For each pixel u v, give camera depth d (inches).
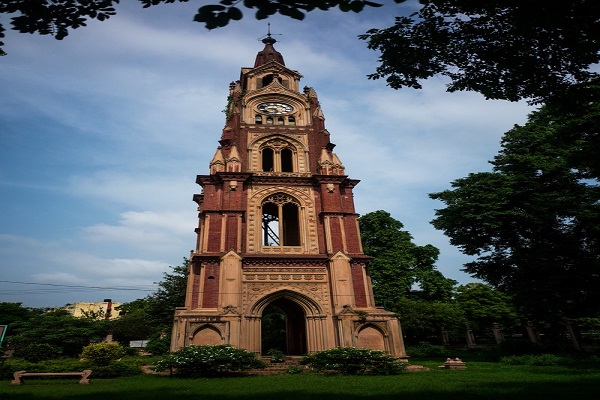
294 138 1487.5
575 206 1194.0
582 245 1206.3
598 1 286.7
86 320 2107.5
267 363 1027.3
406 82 450.3
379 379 753.6
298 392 573.3
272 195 1348.4
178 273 1959.9
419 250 1998.0
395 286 1876.2
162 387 673.0
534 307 1200.2
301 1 203.0
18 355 1422.2
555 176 1246.3
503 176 1266.0
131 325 2588.6
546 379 679.1
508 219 1240.8
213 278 1155.3
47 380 828.6
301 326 1382.9
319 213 1328.7
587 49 337.1
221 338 1056.2
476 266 1338.6
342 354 883.4
